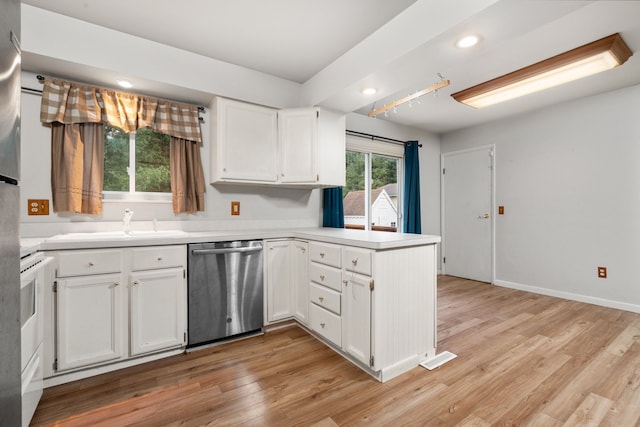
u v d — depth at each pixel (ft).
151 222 8.35
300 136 9.35
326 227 11.28
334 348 7.29
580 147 11.08
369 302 6.02
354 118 12.59
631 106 9.96
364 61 7.43
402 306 6.34
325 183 9.45
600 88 10.16
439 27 5.61
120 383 5.86
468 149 14.73
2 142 2.84
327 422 4.82
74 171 7.20
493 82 9.21
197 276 7.16
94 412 5.03
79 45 6.62
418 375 6.20
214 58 8.34
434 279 7.00
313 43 7.63
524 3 4.75
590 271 10.89
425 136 15.37
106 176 7.95
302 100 10.00
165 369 6.37
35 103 6.98
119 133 8.13
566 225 11.46
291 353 7.10
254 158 9.00
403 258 6.36
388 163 14.57
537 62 8.18
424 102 11.39
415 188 14.05
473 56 6.45
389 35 6.72
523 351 7.20
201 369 6.38
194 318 7.14
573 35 6.90
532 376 6.12
